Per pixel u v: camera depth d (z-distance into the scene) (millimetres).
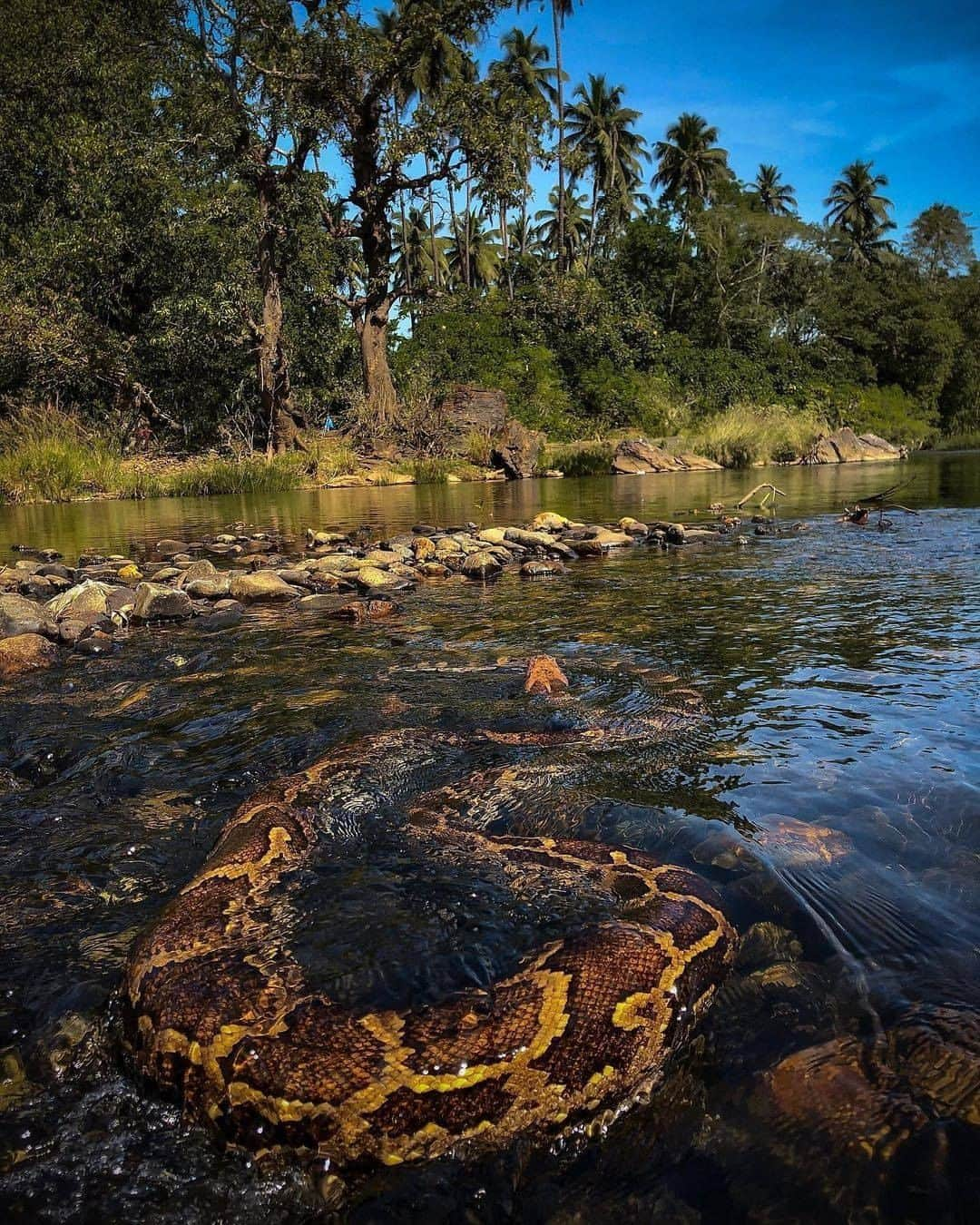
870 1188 2383
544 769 5117
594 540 14992
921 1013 2939
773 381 64438
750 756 5137
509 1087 2721
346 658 8016
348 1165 2611
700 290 67000
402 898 3764
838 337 70688
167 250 38719
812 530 16656
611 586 11273
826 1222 2305
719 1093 2750
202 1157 2643
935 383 71812
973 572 11188
